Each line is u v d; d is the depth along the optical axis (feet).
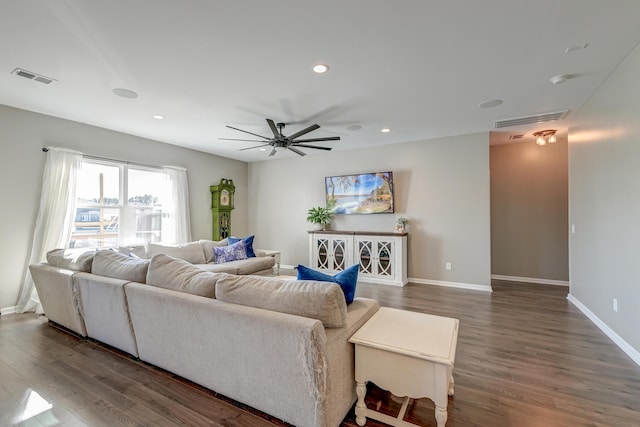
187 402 6.13
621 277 8.61
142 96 10.48
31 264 10.91
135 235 15.65
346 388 5.57
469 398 6.28
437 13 6.22
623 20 6.45
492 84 9.61
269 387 5.46
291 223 21.30
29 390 6.55
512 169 17.47
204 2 5.83
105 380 6.93
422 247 16.70
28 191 11.93
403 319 6.48
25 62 8.15
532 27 6.72
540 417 5.68
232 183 20.57
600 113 9.87
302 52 7.71
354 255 17.46
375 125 13.91
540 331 9.82
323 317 5.23
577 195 12.33
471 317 11.16
